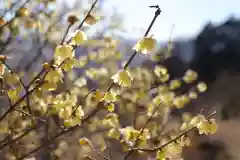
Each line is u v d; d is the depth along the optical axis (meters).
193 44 15.59
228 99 9.98
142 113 3.68
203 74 14.86
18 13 2.58
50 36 3.51
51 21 3.60
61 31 3.63
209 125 1.99
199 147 6.09
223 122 9.14
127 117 3.74
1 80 2.11
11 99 2.15
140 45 1.82
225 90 11.11
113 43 3.99
